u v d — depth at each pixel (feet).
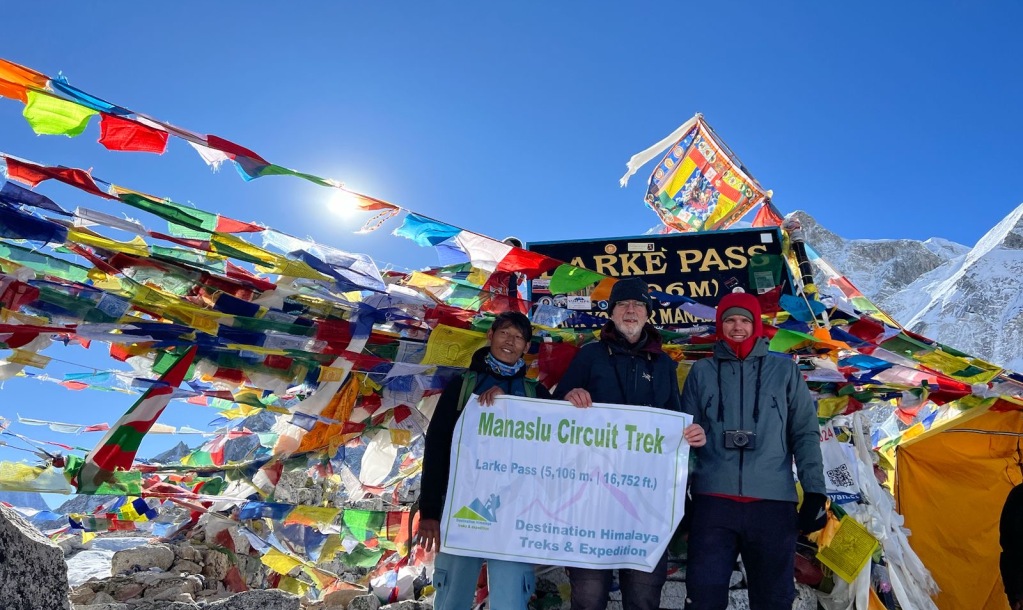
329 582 19.69
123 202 14.29
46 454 13.60
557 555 14.78
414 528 19.15
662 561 14.89
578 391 15.48
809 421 15.33
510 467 15.25
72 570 19.70
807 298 25.21
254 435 20.52
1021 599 19.90
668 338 20.47
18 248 14.02
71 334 13.74
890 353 22.89
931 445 26.43
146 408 14.30
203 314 15.02
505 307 19.71
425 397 19.21
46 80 12.63
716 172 34.14
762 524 14.61
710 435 15.55
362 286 16.69
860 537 19.39
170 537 20.42
